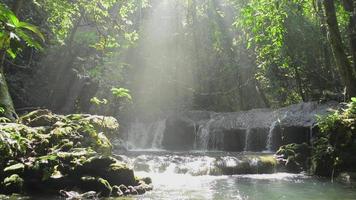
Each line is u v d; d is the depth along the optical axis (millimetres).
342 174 11547
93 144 10055
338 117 13102
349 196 8797
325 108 16547
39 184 8078
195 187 9820
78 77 19812
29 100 19062
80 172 8344
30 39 2268
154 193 8766
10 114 10828
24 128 9289
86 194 7898
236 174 12516
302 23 19438
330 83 19984
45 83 19859
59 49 20812
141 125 24531
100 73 21844
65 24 18156
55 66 20266
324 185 10398
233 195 8789
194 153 17172
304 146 13812
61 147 9250
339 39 13805
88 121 11133
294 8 18438
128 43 20484
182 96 28000
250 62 24750
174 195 8586
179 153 17312
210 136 20266
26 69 19844
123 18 19469
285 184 10555
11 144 4051
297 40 19562
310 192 9312
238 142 19094
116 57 25000
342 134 12555
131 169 8930
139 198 8062
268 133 17719
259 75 23766
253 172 12758
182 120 21969
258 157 13516
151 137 23516
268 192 9242
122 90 10359
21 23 2203
